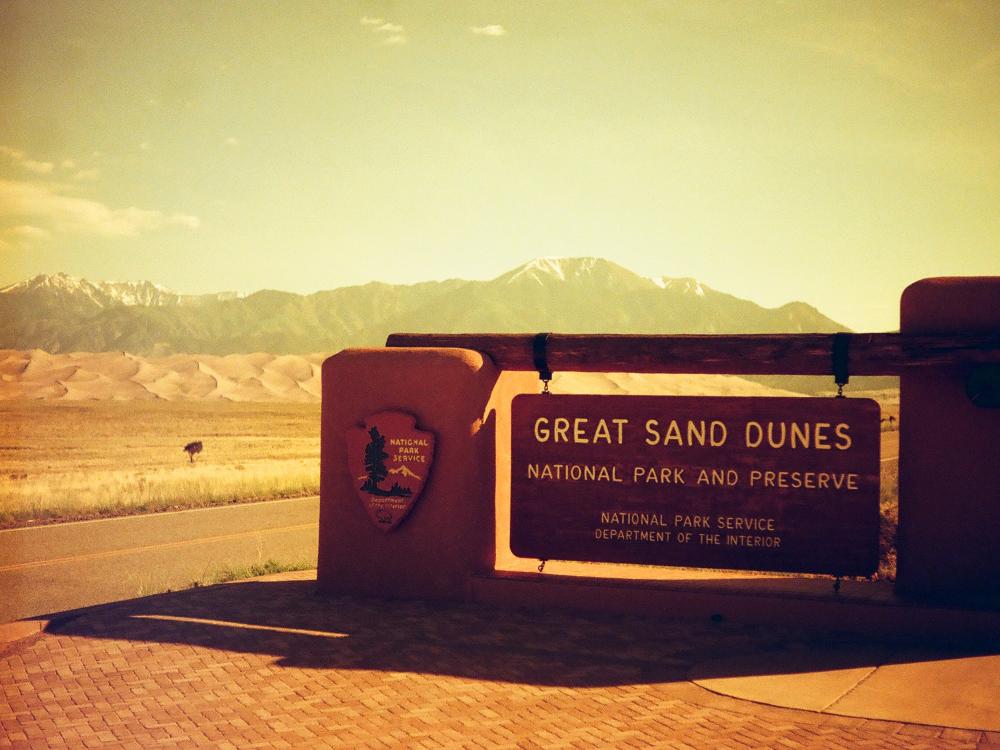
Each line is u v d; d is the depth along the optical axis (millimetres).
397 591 10156
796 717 6426
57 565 14305
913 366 8625
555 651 8062
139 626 8961
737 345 9336
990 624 8086
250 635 8617
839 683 7113
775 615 8820
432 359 10086
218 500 23641
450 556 9977
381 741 6000
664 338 9672
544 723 6324
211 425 87875
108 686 7141
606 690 7031
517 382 11047
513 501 10047
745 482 9297
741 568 9289
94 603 11516
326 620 9172
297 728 6234
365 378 10336
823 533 9031
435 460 10039
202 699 6828
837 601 8609
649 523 9609
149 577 13188
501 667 7617
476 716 6461
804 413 9117
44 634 8703
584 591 9516
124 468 40406
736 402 9336
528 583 9703
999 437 8453
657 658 7852
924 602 8500
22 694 6961
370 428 10188
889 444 39312
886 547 13016
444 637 8523
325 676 7383
